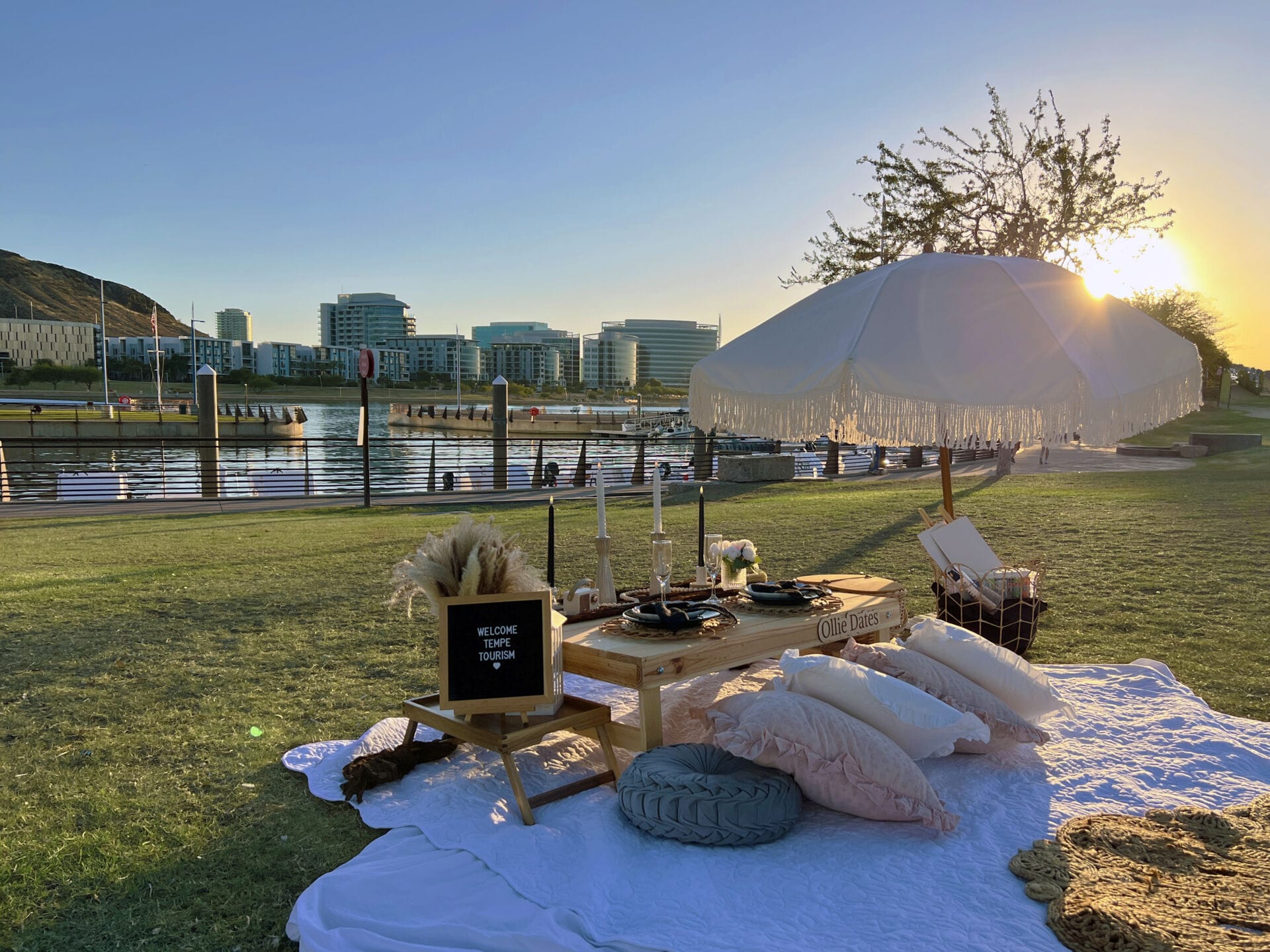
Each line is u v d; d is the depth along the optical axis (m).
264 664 5.04
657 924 2.35
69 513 13.29
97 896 2.62
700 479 18.53
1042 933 2.28
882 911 2.39
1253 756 3.41
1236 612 5.86
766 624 3.72
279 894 2.62
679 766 3.04
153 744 3.82
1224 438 24.97
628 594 4.23
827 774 2.91
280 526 11.29
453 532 3.22
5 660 5.08
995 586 4.82
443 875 2.62
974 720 2.99
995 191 21.11
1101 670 4.56
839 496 13.99
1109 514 10.85
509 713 3.36
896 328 3.77
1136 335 4.24
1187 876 2.50
